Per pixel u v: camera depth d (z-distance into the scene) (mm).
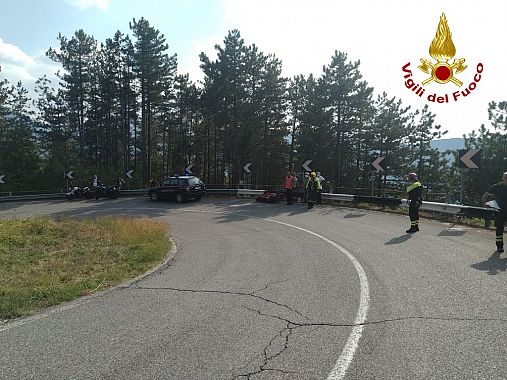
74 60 46531
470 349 4062
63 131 50688
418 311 5184
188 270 8031
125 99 47812
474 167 13320
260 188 32875
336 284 6605
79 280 7395
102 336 4664
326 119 38219
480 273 6914
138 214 20328
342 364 3828
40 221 14375
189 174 32250
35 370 3869
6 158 46000
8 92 47312
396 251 9055
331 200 22859
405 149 41156
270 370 3764
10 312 5523
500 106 26797
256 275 7430
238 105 39125
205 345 4348
